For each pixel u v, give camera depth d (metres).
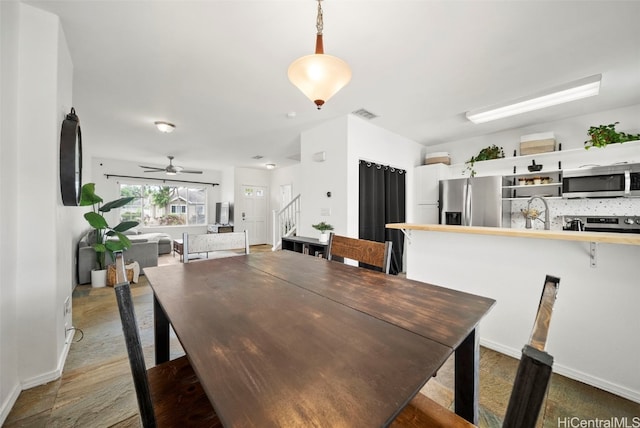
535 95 2.74
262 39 1.93
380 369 0.59
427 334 0.76
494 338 1.96
